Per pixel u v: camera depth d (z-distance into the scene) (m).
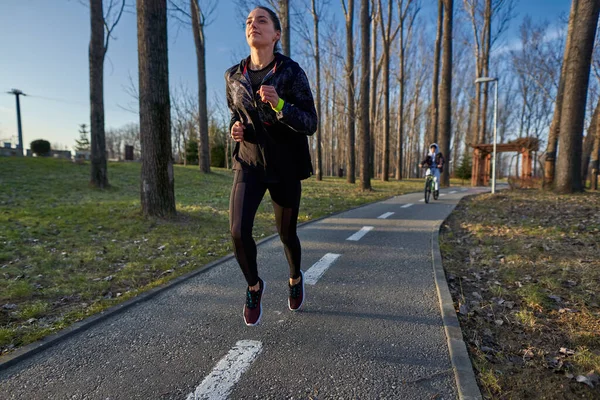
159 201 7.17
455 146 50.78
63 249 5.04
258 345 2.40
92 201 9.88
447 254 4.86
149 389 1.93
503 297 3.29
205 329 2.65
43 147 31.84
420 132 53.44
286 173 2.32
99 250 5.03
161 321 2.80
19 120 38.41
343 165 53.22
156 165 7.10
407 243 5.46
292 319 2.80
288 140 2.27
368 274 3.94
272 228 6.88
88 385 1.97
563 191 11.25
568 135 11.09
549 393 1.92
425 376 2.04
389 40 23.50
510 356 2.29
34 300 3.26
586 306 3.04
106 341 2.48
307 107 2.18
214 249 5.22
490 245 5.32
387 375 2.05
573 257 4.40
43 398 1.87
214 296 3.34
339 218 8.10
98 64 12.99
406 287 3.51
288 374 2.06
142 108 6.98
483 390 1.94
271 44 2.19
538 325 2.71
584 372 2.10
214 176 20.89
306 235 6.12
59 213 7.54
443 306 2.99
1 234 5.55
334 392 1.90
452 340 2.43
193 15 20.06
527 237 5.68
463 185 26.23
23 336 2.51
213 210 8.88
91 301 3.28
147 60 6.82
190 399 1.84
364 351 2.31
